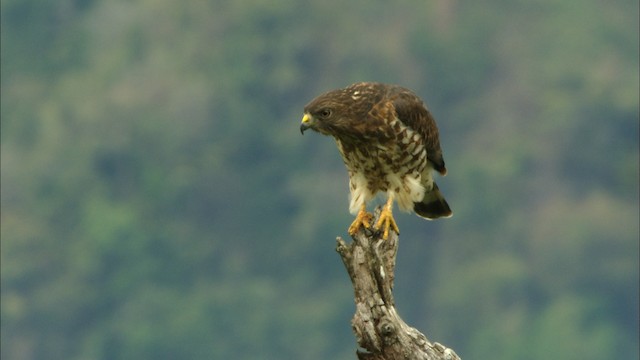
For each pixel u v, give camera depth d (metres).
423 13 76.00
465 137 72.62
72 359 62.44
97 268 65.62
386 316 9.70
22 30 84.38
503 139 71.00
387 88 12.27
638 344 60.97
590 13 77.50
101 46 81.12
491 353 59.25
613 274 62.91
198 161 70.81
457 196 67.50
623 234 64.50
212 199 69.75
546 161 69.38
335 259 65.69
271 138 70.94
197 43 75.88
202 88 73.31
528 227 65.31
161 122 72.62
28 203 70.69
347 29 75.06
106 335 62.28
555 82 73.88
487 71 75.00
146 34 79.00
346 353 60.94
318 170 70.25
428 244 63.62
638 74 74.75
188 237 67.31
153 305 63.31
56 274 65.81
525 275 62.59
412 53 74.94
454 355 9.73
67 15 84.75
